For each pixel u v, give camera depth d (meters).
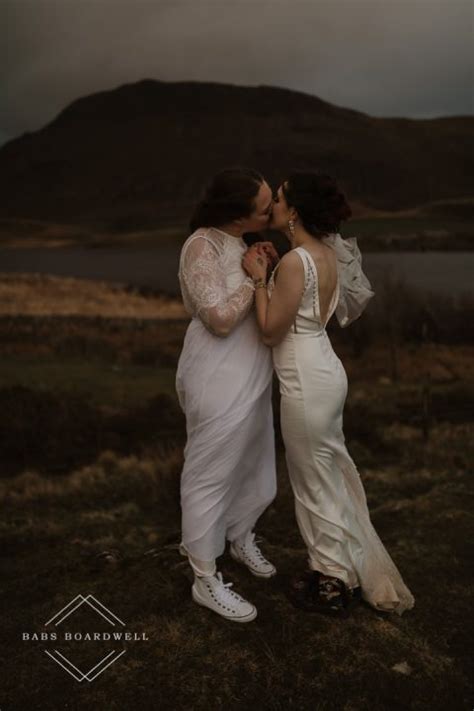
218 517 2.58
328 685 2.22
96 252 147.75
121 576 2.99
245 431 2.53
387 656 2.35
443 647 2.40
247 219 2.45
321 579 2.64
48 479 7.11
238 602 2.58
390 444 7.34
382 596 2.59
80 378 16.73
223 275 2.46
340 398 2.54
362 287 2.69
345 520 2.61
